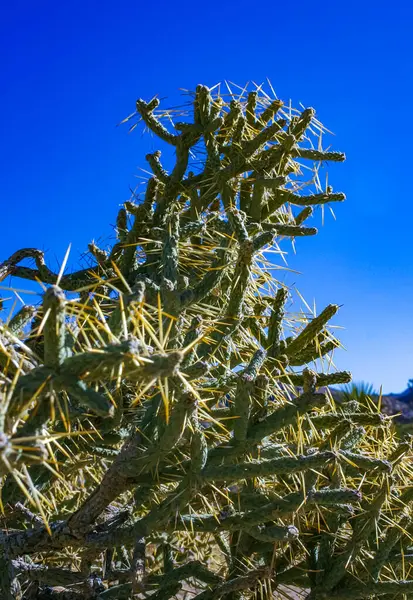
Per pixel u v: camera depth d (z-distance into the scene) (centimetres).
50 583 175
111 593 189
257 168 230
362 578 188
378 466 158
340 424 168
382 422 180
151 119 246
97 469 260
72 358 105
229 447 162
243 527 159
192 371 140
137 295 121
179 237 192
